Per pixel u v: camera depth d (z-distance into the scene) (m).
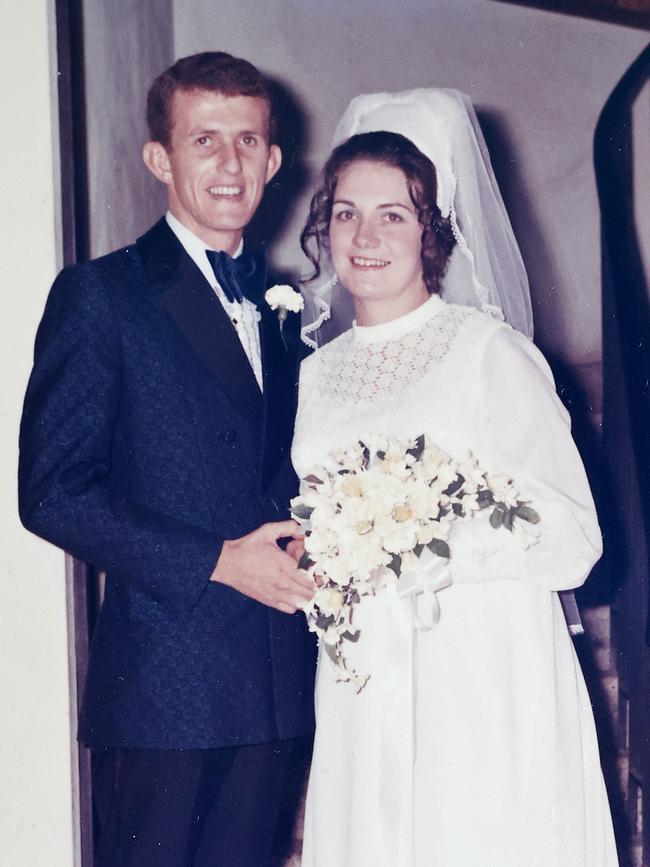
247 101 2.07
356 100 2.03
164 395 1.87
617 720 3.07
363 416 1.89
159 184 2.95
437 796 1.80
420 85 3.67
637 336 3.35
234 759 1.94
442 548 1.72
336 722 1.87
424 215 1.93
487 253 2.01
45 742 2.38
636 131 3.84
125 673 1.87
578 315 3.95
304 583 1.81
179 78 2.06
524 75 3.82
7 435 2.31
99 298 1.86
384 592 1.82
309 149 3.41
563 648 1.89
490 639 1.81
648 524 2.99
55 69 2.34
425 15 3.67
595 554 1.83
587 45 3.86
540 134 3.87
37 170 2.31
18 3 2.30
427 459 1.74
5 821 2.37
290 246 3.37
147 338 1.88
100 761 1.97
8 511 2.33
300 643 1.99
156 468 1.87
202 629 1.87
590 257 3.95
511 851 1.78
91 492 1.79
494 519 1.72
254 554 1.82
